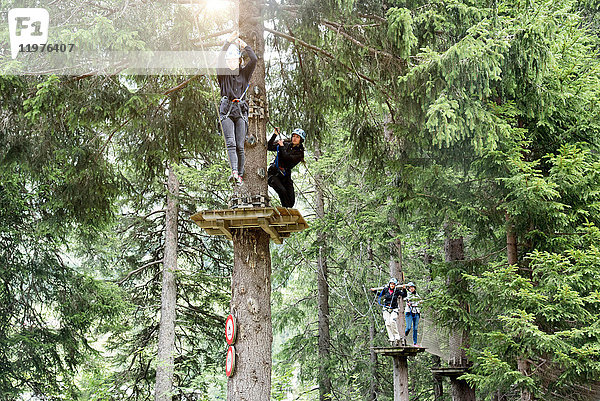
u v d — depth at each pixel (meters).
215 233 7.29
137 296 16.03
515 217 9.40
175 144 9.42
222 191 13.70
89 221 9.47
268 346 7.10
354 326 16.80
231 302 7.24
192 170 12.53
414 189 10.05
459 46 6.94
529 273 9.58
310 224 14.33
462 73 7.29
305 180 15.66
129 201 14.77
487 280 8.59
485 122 7.72
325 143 12.52
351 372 15.62
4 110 7.49
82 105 7.61
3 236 12.59
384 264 15.45
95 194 9.10
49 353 13.12
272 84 10.09
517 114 8.86
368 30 8.29
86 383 13.56
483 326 9.89
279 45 9.44
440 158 9.57
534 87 8.74
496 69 7.13
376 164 10.32
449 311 10.11
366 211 12.66
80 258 14.94
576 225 9.38
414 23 7.73
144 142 9.29
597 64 9.74
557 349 7.95
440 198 9.84
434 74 7.53
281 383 10.70
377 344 15.16
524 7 8.14
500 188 9.36
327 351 15.79
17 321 12.83
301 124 10.21
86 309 13.13
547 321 8.55
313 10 7.78
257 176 7.34
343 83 8.83
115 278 15.93
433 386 17.06
